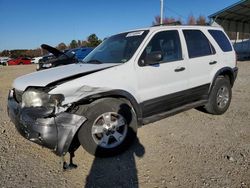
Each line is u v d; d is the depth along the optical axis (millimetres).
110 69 3656
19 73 17453
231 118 5363
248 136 4387
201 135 4449
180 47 4605
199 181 3057
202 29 5227
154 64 4086
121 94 3656
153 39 4238
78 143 3797
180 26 4805
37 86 3295
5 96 8359
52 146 3207
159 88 4164
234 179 3086
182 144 4086
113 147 3656
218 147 3957
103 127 3574
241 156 3652
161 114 4297
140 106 3943
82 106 3453
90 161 3604
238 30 31656
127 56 4016
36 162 3602
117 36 4828
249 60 23984
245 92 8094
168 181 3080
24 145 4168
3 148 4039
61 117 3188
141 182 3086
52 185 3049
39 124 3158
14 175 3260
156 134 4504
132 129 3783
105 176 3238
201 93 5027
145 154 3779
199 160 3557
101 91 3477
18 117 3400
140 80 3896
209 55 5141
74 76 3447
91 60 4445
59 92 3203
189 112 5773
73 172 3336
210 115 5566
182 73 4504
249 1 21281
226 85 5539
